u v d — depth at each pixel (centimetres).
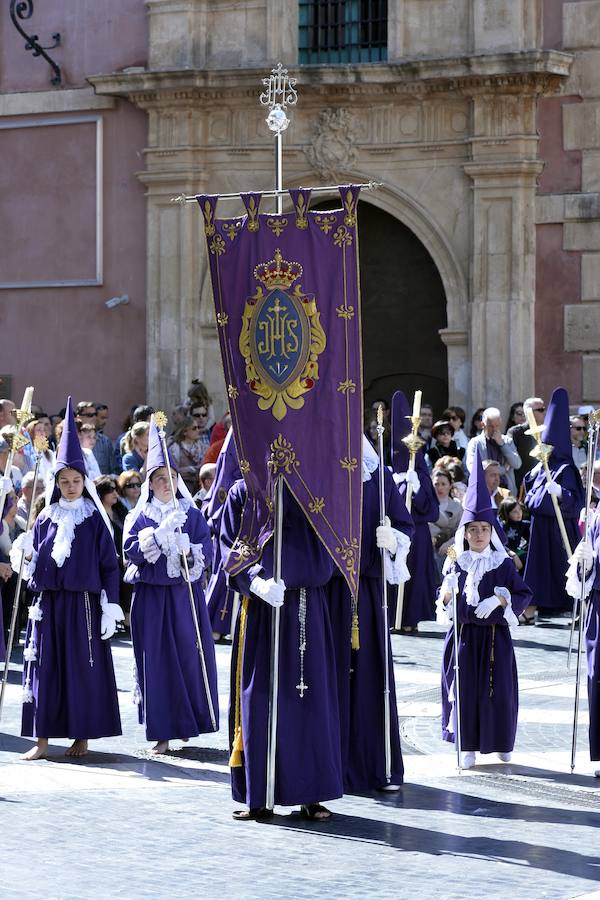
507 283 3200
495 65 3125
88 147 3525
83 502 1584
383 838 1231
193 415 2886
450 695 1530
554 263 3195
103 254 3519
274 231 1348
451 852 1190
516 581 1519
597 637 1479
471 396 3225
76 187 3544
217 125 3384
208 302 3416
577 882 1110
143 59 3466
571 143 3169
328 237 1346
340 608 1374
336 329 1342
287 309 1338
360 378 1342
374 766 1396
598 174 3156
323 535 1309
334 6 3356
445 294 3325
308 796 1282
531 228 3197
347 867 1143
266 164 3356
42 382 3588
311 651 1295
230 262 1354
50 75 3559
